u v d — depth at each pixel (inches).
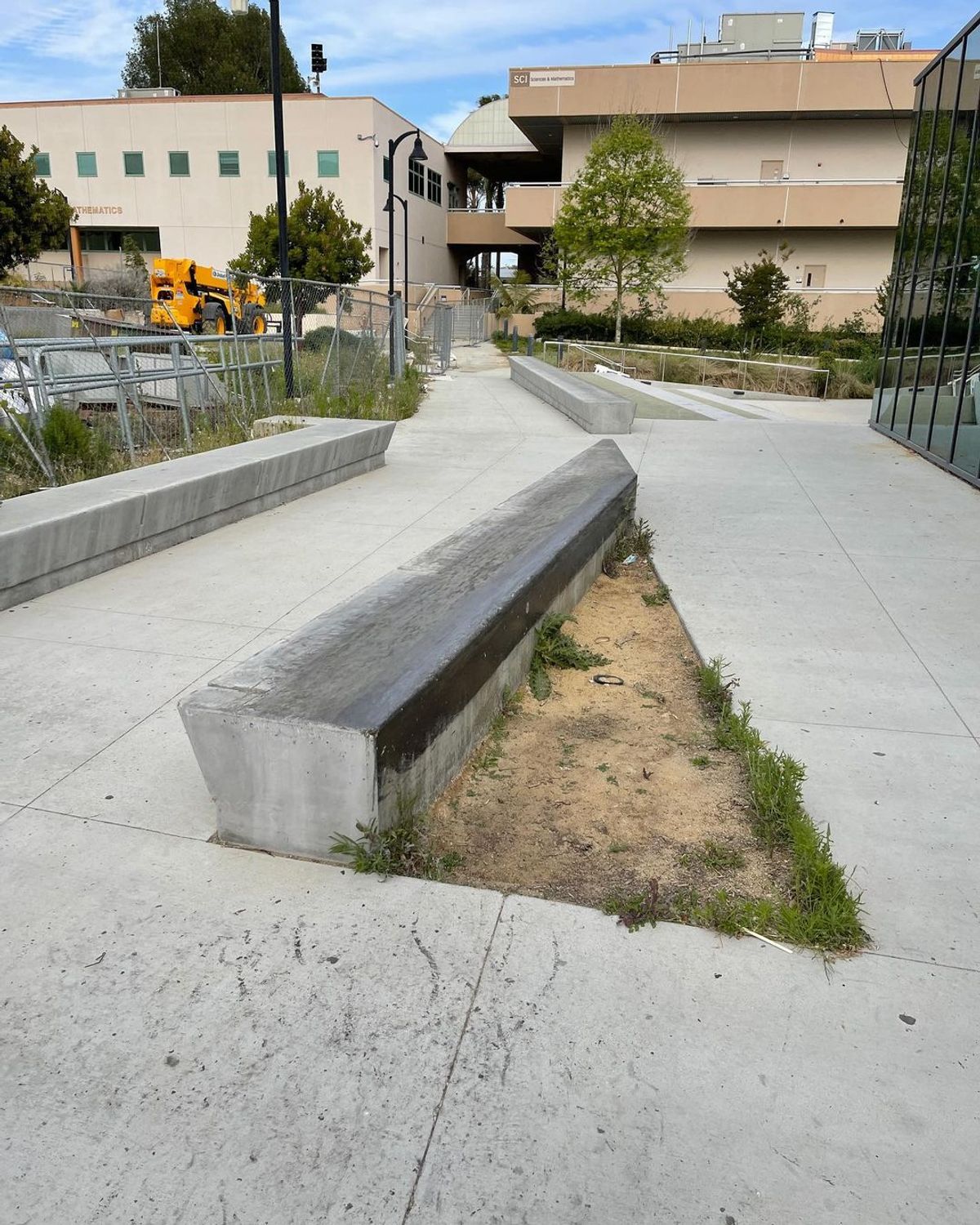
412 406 631.8
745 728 158.2
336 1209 75.9
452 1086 87.8
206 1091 86.8
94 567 244.8
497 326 1640.0
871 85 1366.9
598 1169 79.8
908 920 113.0
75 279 1291.8
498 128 1951.3
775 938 109.4
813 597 239.8
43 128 1717.5
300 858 123.0
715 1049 92.8
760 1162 80.7
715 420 623.8
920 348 466.6
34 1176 78.4
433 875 119.6
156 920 110.0
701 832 132.0
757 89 1392.7
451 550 197.6
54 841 125.7
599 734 163.2
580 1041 93.4
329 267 1424.7
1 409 301.0
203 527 289.7
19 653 191.5
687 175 1496.1
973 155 391.2
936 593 243.3
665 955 106.1
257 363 453.7
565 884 119.3
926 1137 83.3
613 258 1330.0
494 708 164.1
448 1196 77.2
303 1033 93.7
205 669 184.2
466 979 101.4
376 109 1636.3
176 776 143.7
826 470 419.5
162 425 400.5
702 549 286.4
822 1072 90.1
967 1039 94.6
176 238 1737.2
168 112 1678.2
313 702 120.7
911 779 147.4
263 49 2689.5
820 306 1459.2
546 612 198.7
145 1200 76.4
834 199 1393.9
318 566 257.0
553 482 277.6
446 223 2032.5
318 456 353.7
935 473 412.8
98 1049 91.4
